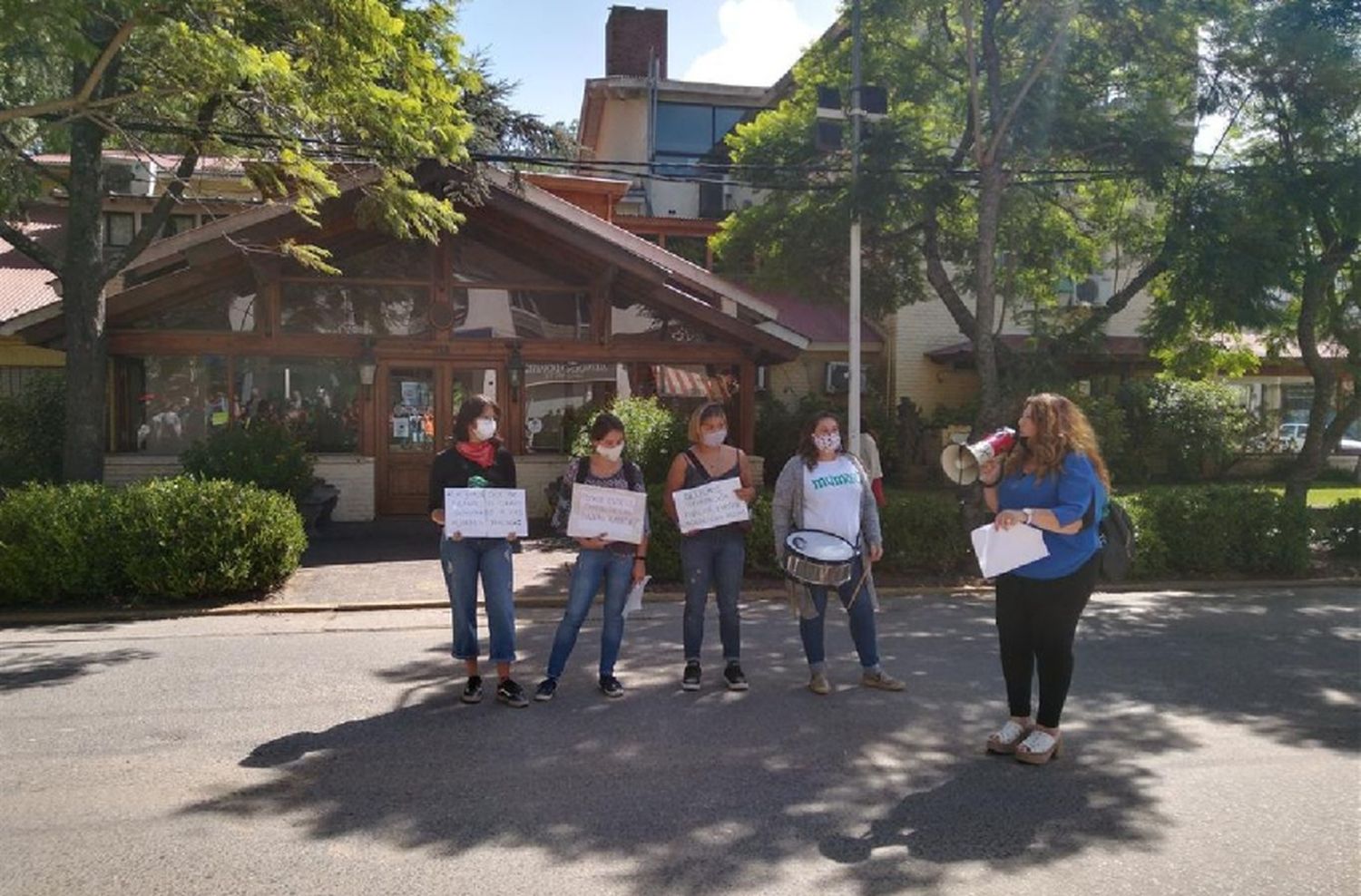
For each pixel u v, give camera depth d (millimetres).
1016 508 5367
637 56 29312
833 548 6441
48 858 4195
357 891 3934
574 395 17016
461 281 16047
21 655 7840
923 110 14977
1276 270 11914
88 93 9031
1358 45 12352
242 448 13648
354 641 8367
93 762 5340
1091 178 13930
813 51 15250
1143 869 4145
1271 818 4676
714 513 6637
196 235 13719
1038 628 5363
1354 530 12898
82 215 11914
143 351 14930
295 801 4812
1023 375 13016
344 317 15734
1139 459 23312
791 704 6441
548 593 10398
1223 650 8172
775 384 24453
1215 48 12852
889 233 14844
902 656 7836
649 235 24594
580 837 4422
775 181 15492
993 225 12930
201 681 6992
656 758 5418
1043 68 12453
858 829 4527
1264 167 12633
